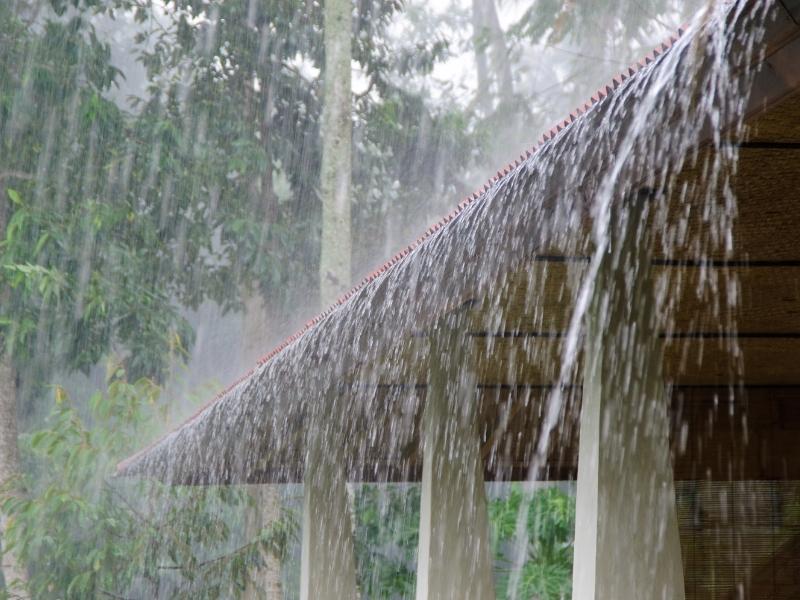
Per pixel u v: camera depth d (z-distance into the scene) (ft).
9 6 73.00
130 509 59.98
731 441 32.40
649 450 14.47
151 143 73.05
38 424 72.90
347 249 60.80
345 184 61.36
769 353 26.20
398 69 83.15
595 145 12.26
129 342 69.56
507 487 58.34
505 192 14.11
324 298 59.82
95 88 74.18
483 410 32.01
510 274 17.70
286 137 78.23
